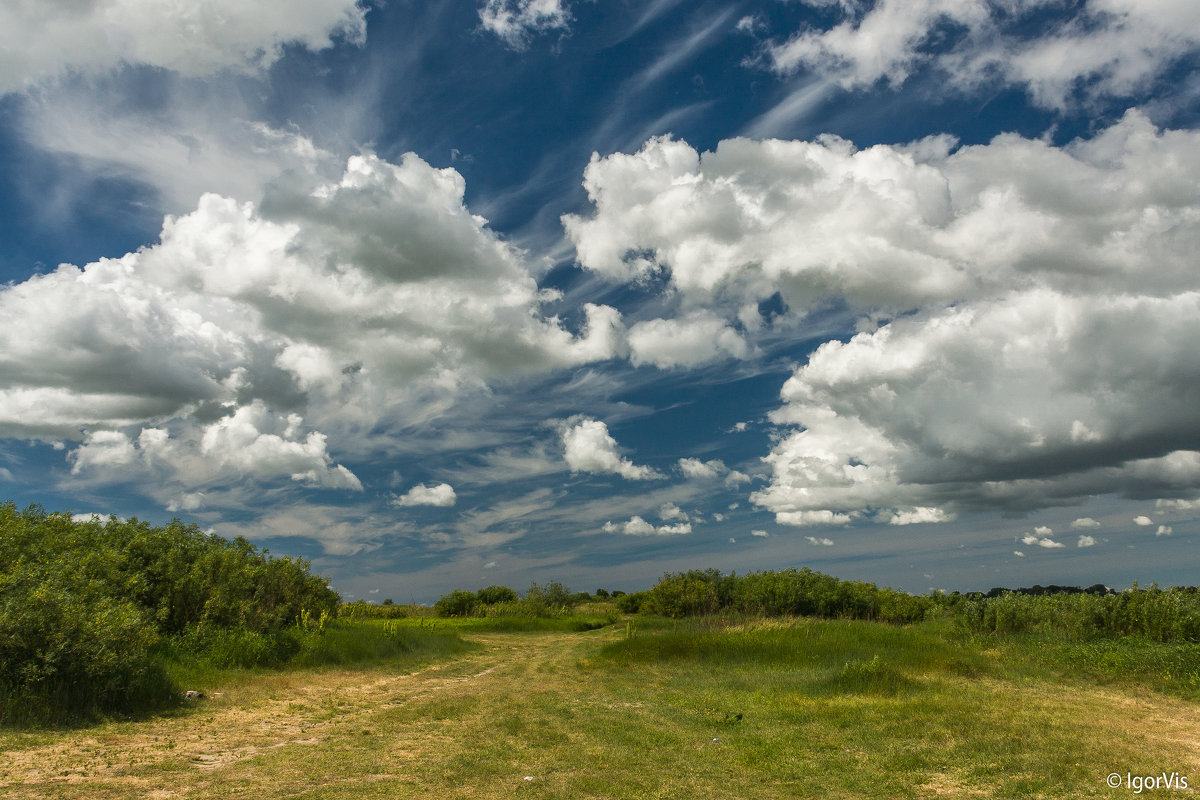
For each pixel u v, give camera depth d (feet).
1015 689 49.62
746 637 78.02
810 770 29.27
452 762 30.07
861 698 46.93
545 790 25.67
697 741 35.40
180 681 52.11
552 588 211.61
